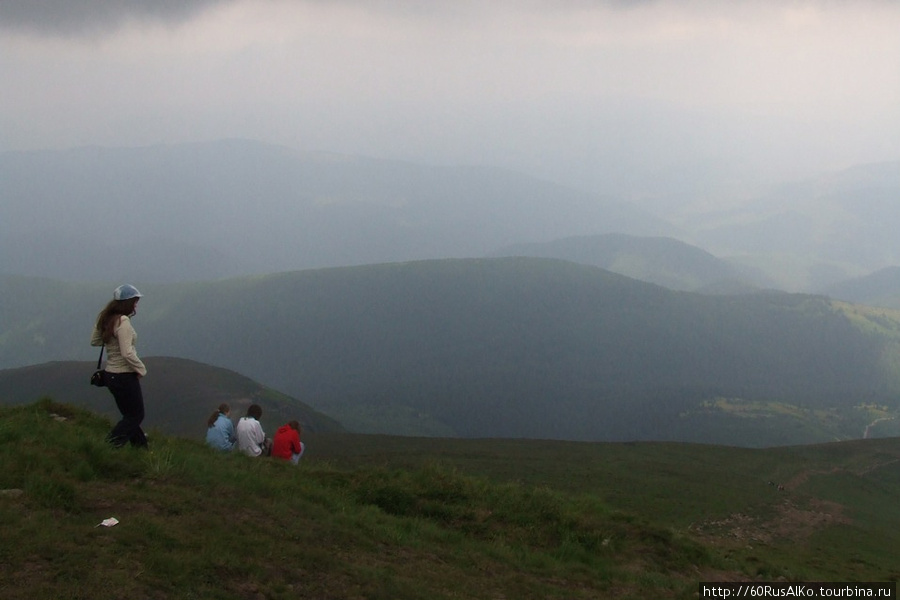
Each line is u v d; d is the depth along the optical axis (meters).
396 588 9.91
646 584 13.48
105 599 7.52
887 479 71.38
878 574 21.80
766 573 16.30
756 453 73.00
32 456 10.91
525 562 13.23
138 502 10.36
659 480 45.94
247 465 15.24
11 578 7.53
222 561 9.04
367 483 16.03
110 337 12.62
